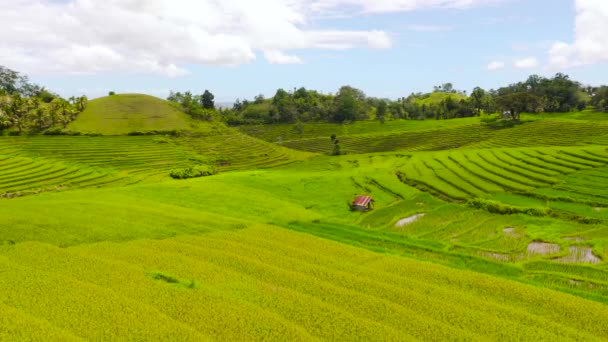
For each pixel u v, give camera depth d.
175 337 21.27
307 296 27.05
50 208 47.00
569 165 81.06
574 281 34.28
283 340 21.72
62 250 33.44
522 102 159.88
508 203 61.88
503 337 22.88
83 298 24.78
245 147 145.25
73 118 140.88
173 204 55.38
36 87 199.62
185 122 156.25
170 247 35.81
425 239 46.22
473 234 49.81
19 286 26.08
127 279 28.23
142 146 127.44
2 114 124.75
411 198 68.19
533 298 28.16
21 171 91.44
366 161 111.62
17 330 20.66
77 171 96.06
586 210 56.81
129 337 21.08
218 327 22.73
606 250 42.78
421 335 22.91
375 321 24.28
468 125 169.62
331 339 22.25
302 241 40.06
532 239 47.19
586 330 24.31
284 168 112.25
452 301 27.36
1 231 37.78
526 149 99.12
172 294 26.25
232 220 46.50
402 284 30.03
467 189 70.38
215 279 29.36
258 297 26.72
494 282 30.77
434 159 98.75
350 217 58.03
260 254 35.16
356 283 29.66
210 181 76.31
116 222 42.34
